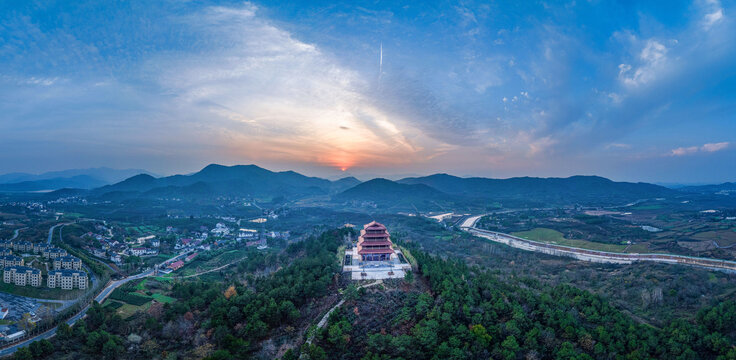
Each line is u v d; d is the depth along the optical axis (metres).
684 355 123.00
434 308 134.00
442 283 152.25
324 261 186.00
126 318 173.50
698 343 130.38
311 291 155.75
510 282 191.00
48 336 158.62
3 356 131.75
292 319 142.88
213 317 144.25
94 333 140.00
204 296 170.38
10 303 196.12
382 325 131.50
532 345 123.88
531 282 192.62
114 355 131.62
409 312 137.50
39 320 170.12
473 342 122.62
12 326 167.75
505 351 118.88
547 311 139.12
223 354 121.12
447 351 116.38
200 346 132.62
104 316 164.62
